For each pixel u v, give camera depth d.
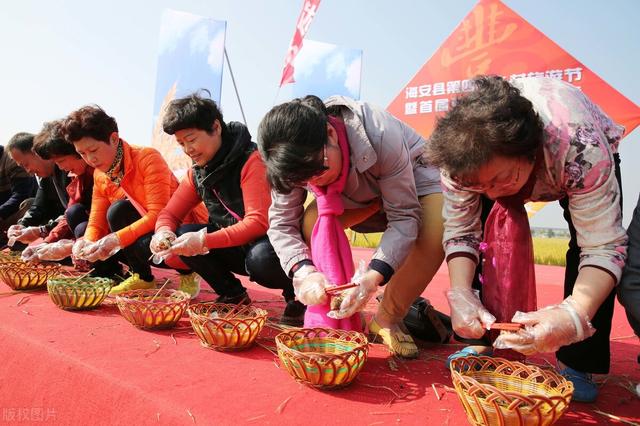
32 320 2.25
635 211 1.59
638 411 1.57
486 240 1.72
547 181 1.53
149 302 2.19
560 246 7.69
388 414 1.45
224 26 7.35
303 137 1.53
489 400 1.27
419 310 2.28
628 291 1.54
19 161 3.78
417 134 2.24
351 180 2.01
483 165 1.29
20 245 4.64
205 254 2.58
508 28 6.70
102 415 1.52
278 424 1.34
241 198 2.58
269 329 2.35
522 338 1.37
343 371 1.58
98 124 2.75
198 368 1.74
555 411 1.27
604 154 1.41
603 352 1.62
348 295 1.77
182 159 7.50
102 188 3.14
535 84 1.56
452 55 7.20
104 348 1.89
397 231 1.93
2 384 1.88
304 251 2.09
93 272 3.35
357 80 8.32
